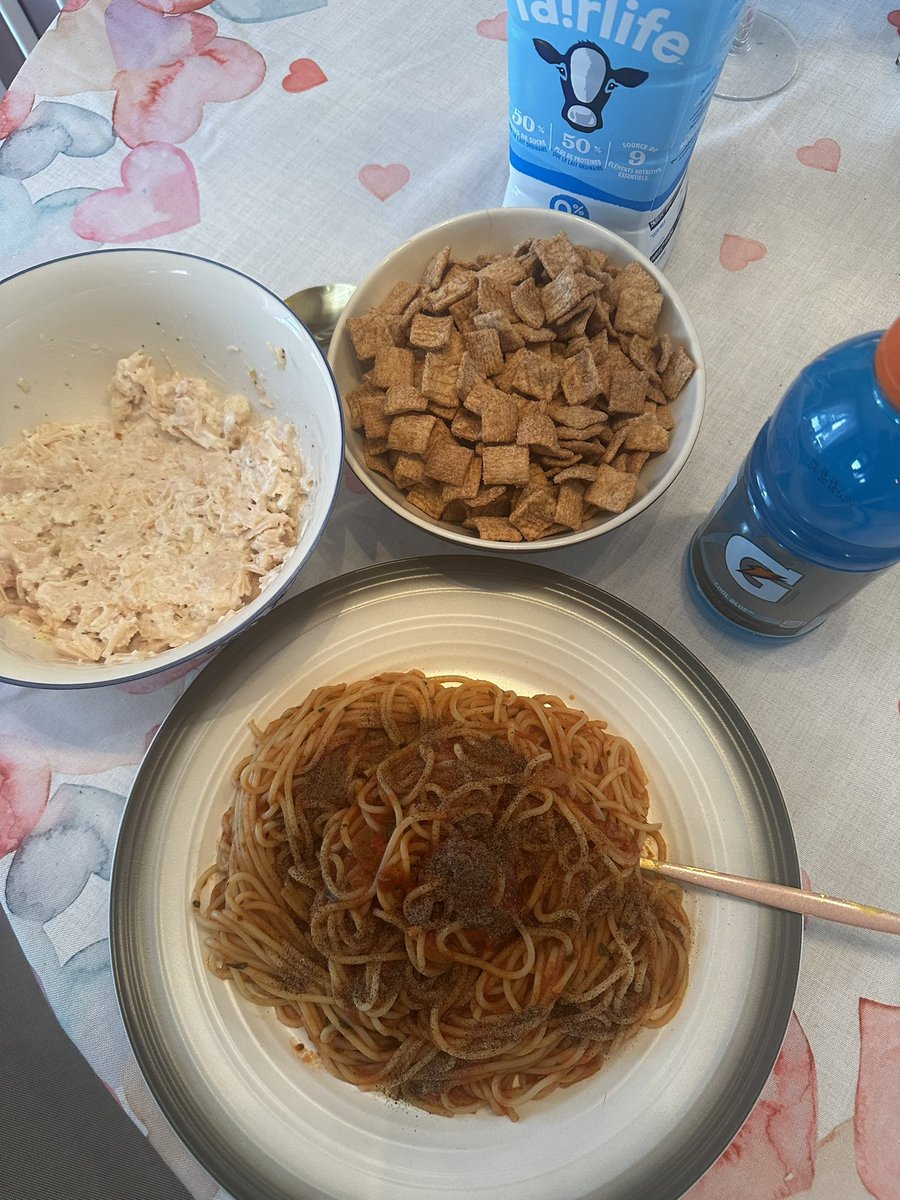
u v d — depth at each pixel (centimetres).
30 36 148
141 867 67
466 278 77
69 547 78
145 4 105
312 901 69
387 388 74
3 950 76
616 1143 59
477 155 98
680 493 82
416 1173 59
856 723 74
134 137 99
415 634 75
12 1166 71
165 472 82
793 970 62
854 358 53
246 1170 58
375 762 73
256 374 81
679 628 78
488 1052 63
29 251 94
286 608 74
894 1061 63
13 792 72
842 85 100
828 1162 60
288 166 98
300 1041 66
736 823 68
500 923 66
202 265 76
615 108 71
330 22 105
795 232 93
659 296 75
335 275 93
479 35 104
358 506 83
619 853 67
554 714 74
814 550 60
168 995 64
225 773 71
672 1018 63
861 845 70
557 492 72
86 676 63
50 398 82
